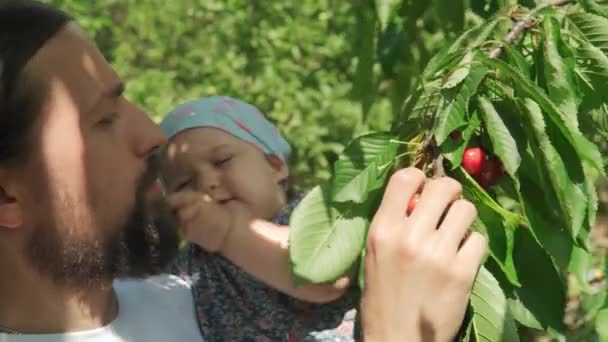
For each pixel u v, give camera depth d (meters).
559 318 1.52
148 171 1.70
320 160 4.41
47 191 1.58
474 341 1.49
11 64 1.56
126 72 4.91
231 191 1.98
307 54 4.74
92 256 1.61
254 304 1.95
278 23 4.87
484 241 1.46
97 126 1.62
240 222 1.93
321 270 1.52
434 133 1.42
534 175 1.50
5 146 1.56
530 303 1.52
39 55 1.58
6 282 1.61
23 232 1.59
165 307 1.86
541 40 1.51
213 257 1.98
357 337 1.74
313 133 4.44
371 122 4.01
